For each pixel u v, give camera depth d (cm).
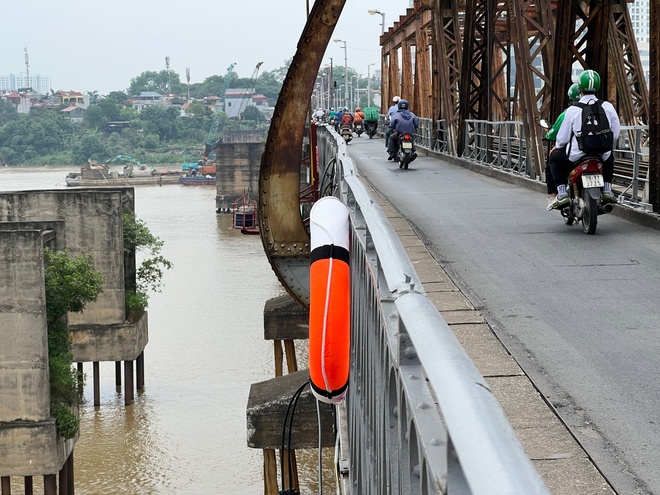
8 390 3059
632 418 499
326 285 599
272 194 1644
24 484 3216
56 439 3053
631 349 651
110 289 3991
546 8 2011
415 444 290
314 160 2331
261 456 3116
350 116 5256
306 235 1656
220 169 11450
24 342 3042
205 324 4916
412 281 313
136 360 3969
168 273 6519
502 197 1780
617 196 1544
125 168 17125
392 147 2836
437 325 253
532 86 2012
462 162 2734
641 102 2077
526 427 455
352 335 720
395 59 6138
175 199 13425
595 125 1198
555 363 621
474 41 2798
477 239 1210
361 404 620
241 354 4331
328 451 2822
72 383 3234
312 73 1608
